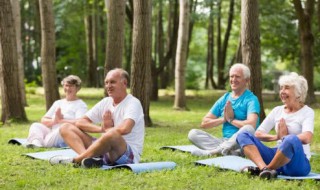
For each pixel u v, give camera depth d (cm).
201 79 4106
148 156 852
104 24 3703
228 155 807
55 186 609
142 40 1389
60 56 4078
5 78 1452
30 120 1545
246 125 778
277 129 689
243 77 816
